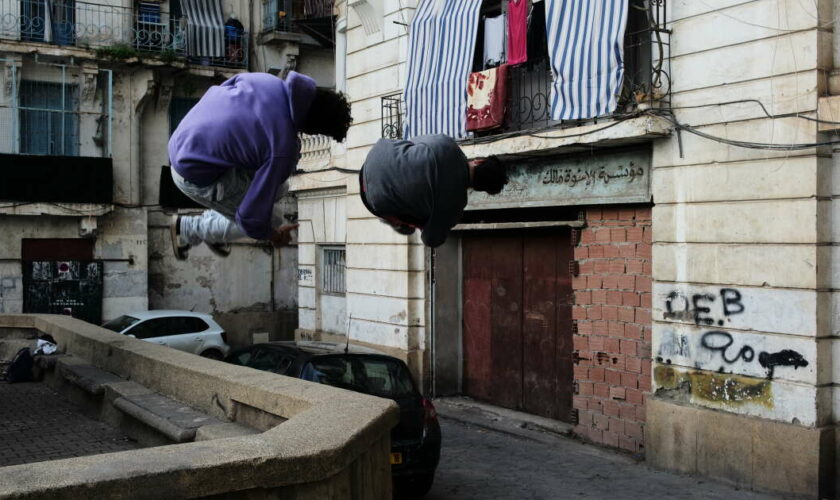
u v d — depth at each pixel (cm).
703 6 956
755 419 893
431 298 1464
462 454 1101
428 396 1455
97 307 2102
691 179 971
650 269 1073
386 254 1515
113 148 2131
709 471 941
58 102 2089
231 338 2270
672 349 996
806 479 838
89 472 321
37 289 2041
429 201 324
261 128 316
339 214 1727
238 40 2345
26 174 1978
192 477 338
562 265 1259
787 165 866
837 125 817
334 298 1764
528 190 1247
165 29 2209
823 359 845
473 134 1298
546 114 1160
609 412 1135
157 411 634
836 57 853
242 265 2311
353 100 1623
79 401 843
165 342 1738
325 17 2209
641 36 1062
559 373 1263
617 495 899
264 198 319
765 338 889
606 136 1022
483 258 1436
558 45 1096
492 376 1412
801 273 853
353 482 436
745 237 909
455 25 1324
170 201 2195
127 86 2152
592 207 1164
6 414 795
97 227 2094
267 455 365
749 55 907
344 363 895
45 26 2053
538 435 1203
